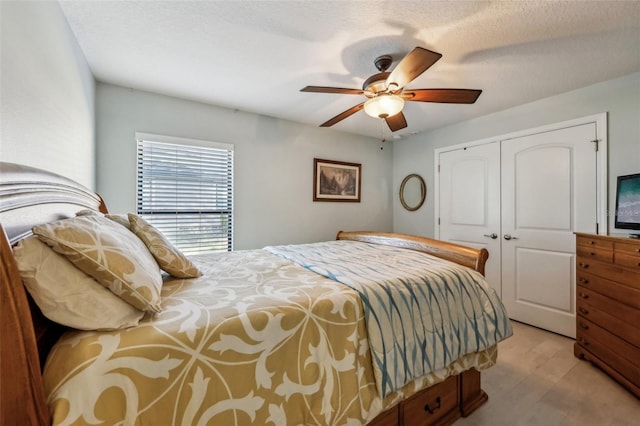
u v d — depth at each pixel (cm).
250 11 151
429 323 133
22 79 100
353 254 211
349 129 379
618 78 225
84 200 157
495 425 148
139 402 69
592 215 239
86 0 141
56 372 66
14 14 94
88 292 78
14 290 56
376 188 424
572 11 150
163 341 76
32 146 108
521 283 287
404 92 183
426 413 141
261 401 87
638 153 215
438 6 147
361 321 116
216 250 297
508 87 244
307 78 229
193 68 213
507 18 156
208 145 286
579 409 159
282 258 200
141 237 134
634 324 168
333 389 102
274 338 94
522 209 286
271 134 329
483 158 320
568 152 254
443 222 365
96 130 233
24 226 85
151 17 155
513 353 223
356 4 145
